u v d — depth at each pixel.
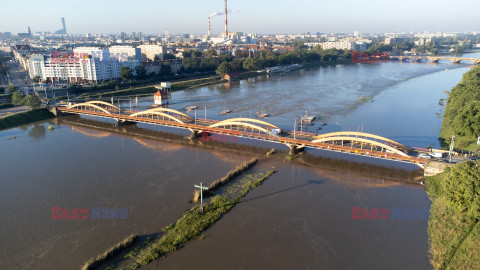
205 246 78.44
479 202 79.38
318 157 133.50
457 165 88.94
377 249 77.62
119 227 86.00
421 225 86.56
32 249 78.25
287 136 144.75
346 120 188.25
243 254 75.88
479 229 75.19
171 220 88.94
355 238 81.62
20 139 162.00
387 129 171.00
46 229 85.88
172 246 77.81
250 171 120.06
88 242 80.44
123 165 126.75
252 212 92.69
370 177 115.06
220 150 143.12
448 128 161.12
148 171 120.81
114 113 196.62
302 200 99.38
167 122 167.12
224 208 94.00
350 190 105.69
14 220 90.25
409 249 77.50
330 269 71.50
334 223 87.81
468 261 68.62
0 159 134.38
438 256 74.25
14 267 72.38
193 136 158.25
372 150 124.94
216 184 106.69
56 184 111.06
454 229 80.31
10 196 103.06
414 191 104.81
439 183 106.00
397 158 117.12
